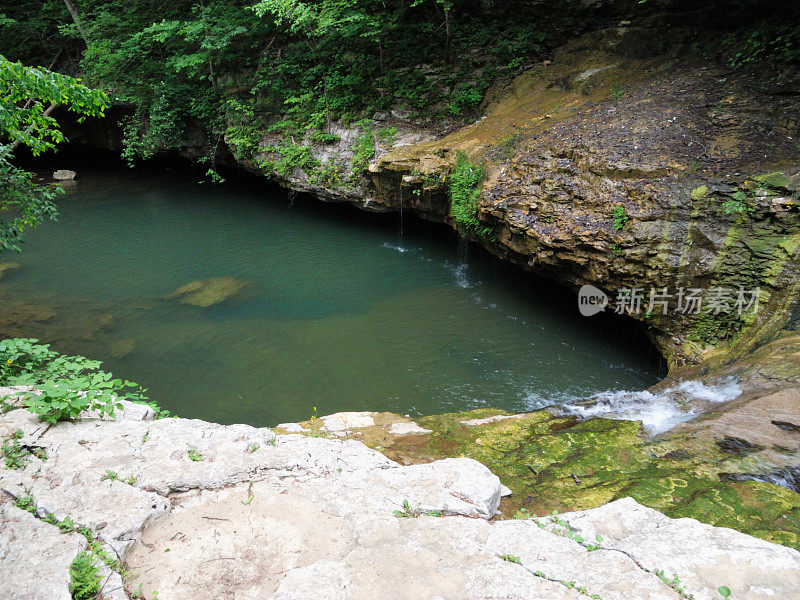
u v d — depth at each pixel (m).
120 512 2.92
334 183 13.71
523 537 2.78
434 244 13.40
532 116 11.70
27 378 4.61
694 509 3.72
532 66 13.60
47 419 3.79
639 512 2.96
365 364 8.53
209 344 9.16
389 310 10.25
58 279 11.87
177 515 3.05
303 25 14.01
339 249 13.29
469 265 12.15
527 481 4.44
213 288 11.20
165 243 13.93
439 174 11.30
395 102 13.93
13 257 13.09
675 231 7.54
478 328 9.52
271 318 10.02
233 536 2.91
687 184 7.76
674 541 2.65
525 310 10.11
